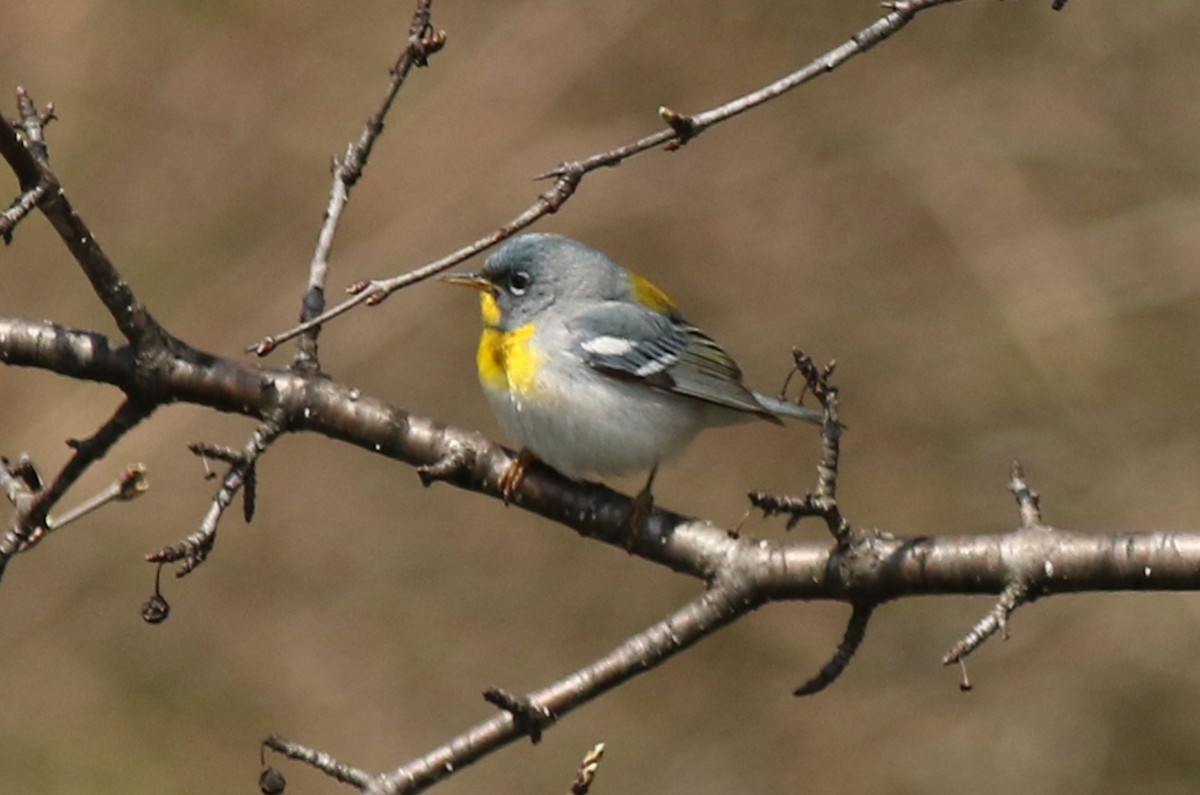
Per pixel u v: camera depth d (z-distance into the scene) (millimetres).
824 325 15797
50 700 14414
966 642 5961
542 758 14648
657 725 14820
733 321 15844
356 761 14359
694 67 16219
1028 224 15555
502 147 15883
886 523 15133
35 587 14914
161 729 14414
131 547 15133
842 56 5773
